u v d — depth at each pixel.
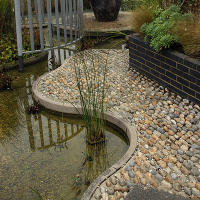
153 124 3.84
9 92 5.09
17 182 3.15
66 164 3.40
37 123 4.23
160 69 4.74
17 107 4.62
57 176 3.22
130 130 3.72
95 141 3.74
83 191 3.00
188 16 4.74
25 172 3.29
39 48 6.74
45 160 3.47
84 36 7.59
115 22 8.65
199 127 3.71
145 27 5.03
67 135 3.96
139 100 4.47
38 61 6.31
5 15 6.36
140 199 2.55
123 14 9.74
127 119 3.99
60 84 5.08
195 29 4.29
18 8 5.35
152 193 2.61
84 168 3.33
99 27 8.09
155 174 3.01
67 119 4.32
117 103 4.39
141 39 5.16
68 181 3.14
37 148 3.70
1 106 4.65
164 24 4.71
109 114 4.08
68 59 6.15
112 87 4.89
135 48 5.30
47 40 7.71
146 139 3.54
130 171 3.04
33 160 3.48
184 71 4.21
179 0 5.55
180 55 4.29
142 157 3.23
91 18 9.18
